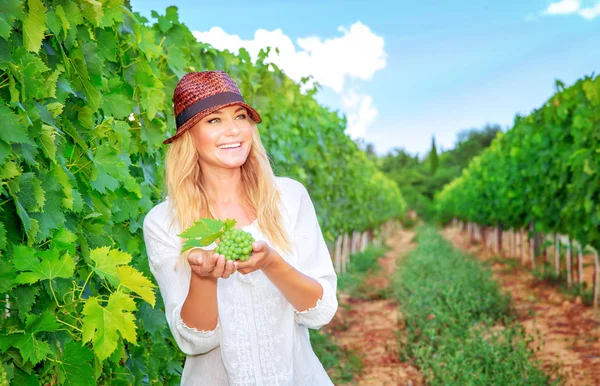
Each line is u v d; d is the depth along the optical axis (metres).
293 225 1.88
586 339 6.21
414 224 50.44
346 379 5.27
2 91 1.60
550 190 9.77
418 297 7.82
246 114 1.87
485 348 5.06
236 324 1.76
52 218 1.71
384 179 27.62
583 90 8.14
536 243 12.57
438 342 5.93
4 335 1.62
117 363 2.08
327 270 1.88
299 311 1.77
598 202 7.60
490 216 16.62
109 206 2.27
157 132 2.93
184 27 3.69
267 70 5.95
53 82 1.81
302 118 8.03
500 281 11.02
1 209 1.57
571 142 8.91
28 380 1.68
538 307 8.20
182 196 1.85
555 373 5.07
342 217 12.33
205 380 1.86
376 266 14.45
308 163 8.32
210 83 1.82
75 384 1.72
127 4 2.79
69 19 2.01
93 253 1.76
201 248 1.66
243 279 1.76
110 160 2.19
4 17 1.56
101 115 2.43
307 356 1.90
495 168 15.20
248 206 1.91
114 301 1.65
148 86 2.84
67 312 1.83
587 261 12.12
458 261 11.71
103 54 2.45
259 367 1.77
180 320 1.74
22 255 1.58
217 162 1.82
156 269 1.88
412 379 5.23
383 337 6.91
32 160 1.64
